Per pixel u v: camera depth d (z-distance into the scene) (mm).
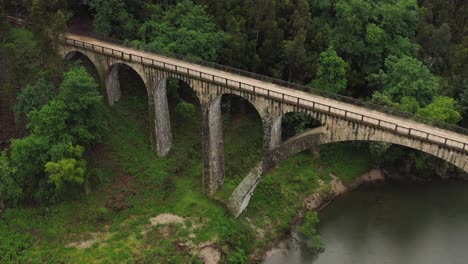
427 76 60594
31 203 51719
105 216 52062
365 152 66000
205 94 51656
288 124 64125
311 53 65438
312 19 71875
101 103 56219
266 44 65125
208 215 53562
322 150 65625
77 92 51094
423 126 43469
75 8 70375
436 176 64312
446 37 73062
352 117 44188
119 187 55750
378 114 45500
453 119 56500
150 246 49188
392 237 54344
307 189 60812
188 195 56219
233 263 49594
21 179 50062
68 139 50406
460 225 55906
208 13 68875
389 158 63219
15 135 56125
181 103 63750
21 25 69188
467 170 39500
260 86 50469
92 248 48219
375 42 65812
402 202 60156
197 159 61094
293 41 63438
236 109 68250
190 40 61656
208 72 53594
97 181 54844
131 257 47625
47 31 55781
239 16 67375
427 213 58031
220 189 56719
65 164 48281
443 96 61469
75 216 51438
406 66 60594
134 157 59156
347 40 67375
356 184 63188
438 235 54344
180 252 48938
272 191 59031
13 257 46656
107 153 58094
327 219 57625
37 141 48938
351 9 67438
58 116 49750
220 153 55844
